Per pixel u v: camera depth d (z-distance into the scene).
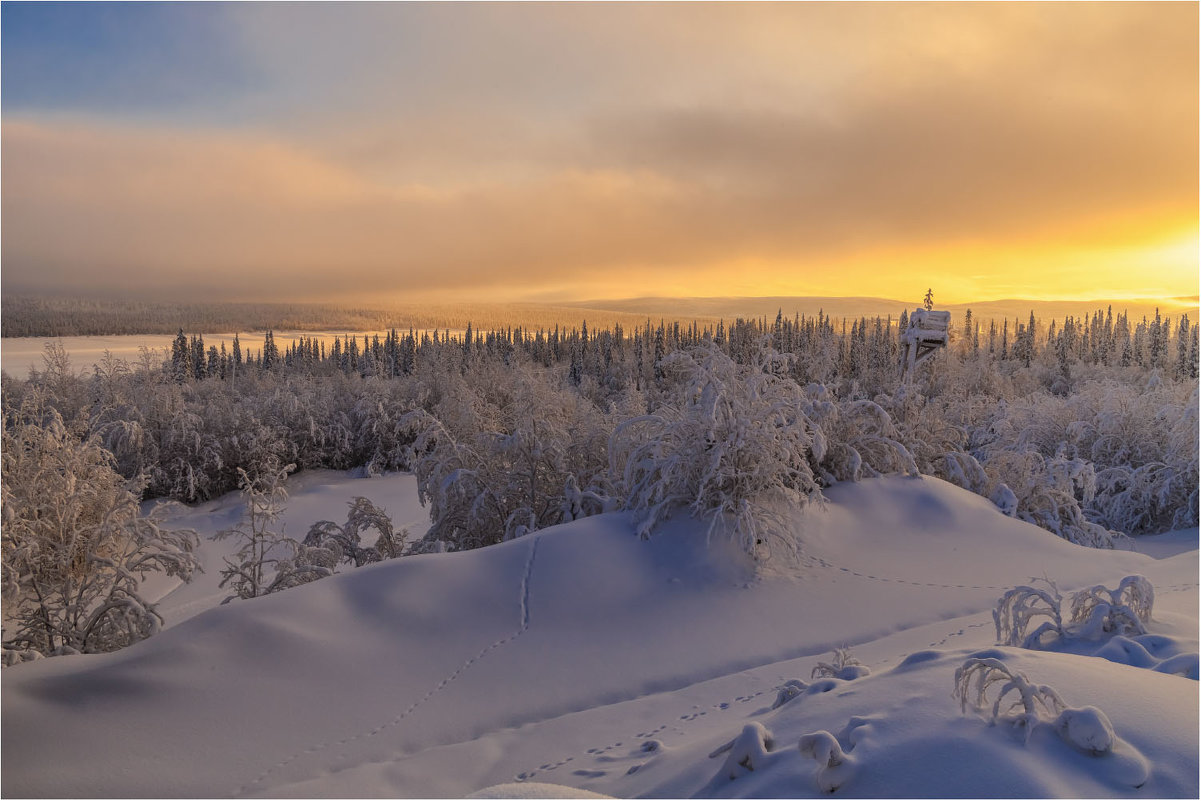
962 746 3.20
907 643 8.30
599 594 9.60
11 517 11.05
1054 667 3.91
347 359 72.38
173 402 27.78
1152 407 19.09
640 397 15.97
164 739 6.28
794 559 10.97
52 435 13.90
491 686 7.69
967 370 33.09
